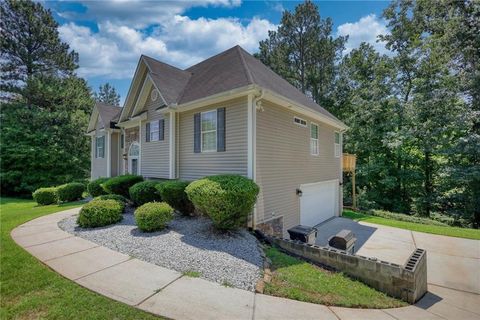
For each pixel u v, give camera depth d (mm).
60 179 20609
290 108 9188
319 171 12047
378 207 18266
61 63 22984
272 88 8562
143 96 11320
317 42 21062
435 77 15070
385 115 17531
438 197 15914
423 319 3840
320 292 4086
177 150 9789
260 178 7680
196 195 6336
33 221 8047
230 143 7922
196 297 3648
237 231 6805
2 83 20672
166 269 4512
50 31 22078
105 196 9352
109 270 4426
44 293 3619
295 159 9797
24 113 20031
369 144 18469
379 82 17922
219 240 5996
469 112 13500
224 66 9891
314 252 5715
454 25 13336
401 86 17109
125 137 14133
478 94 13078
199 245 5645
